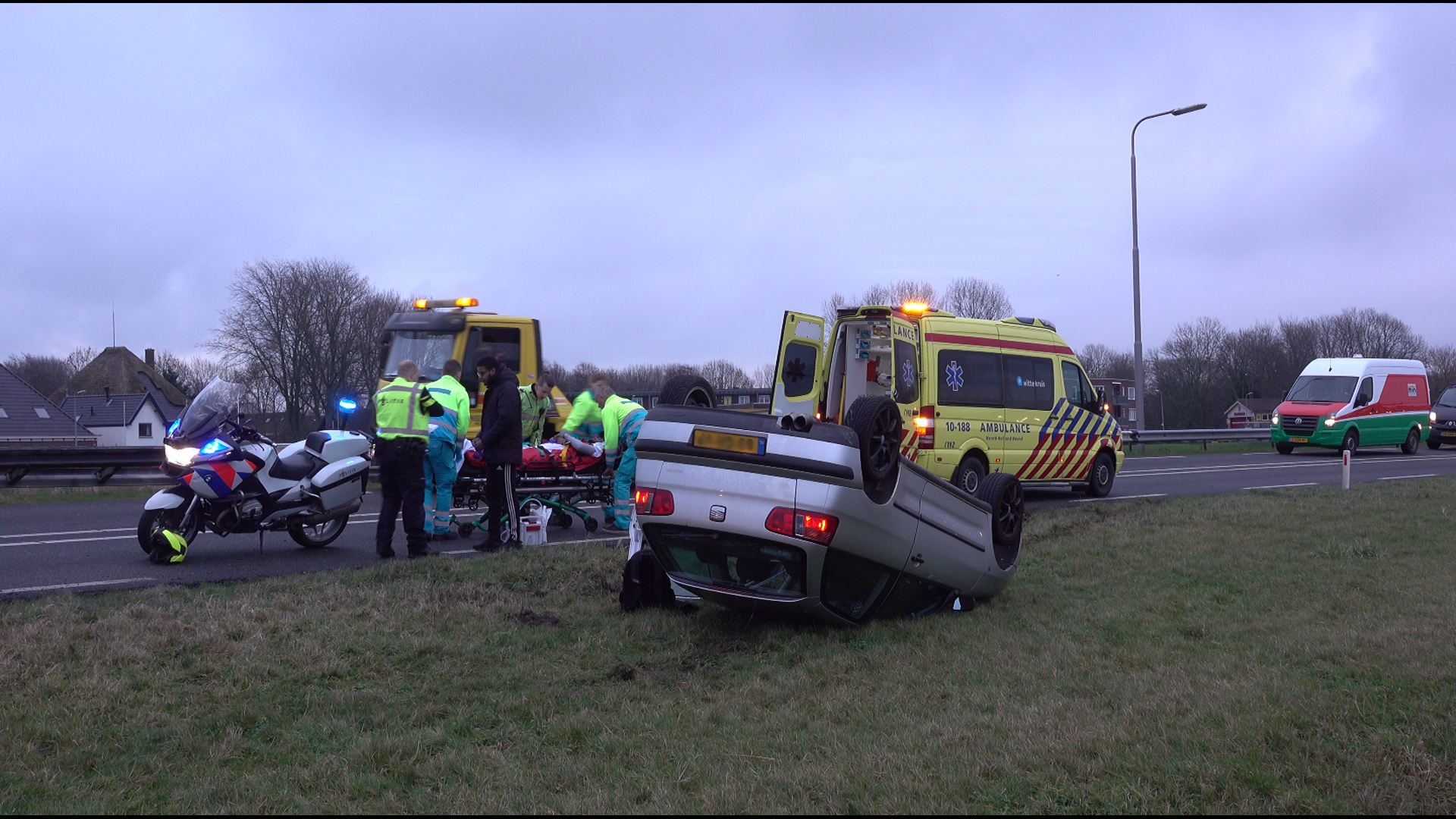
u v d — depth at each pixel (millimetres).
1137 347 25578
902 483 6133
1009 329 13430
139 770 3979
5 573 7957
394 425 8688
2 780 3822
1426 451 28359
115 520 11578
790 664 5656
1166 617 6680
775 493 5680
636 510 6148
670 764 4070
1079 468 14273
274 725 4523
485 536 10477
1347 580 7785
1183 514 11586
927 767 3969
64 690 4781
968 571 6871
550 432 15219
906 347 11945
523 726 4582
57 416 57281
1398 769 3947
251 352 51375
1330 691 4836
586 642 5957
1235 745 4129
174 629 5820
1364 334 69688
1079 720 4473
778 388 11344
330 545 9711
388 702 4828
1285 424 25453
